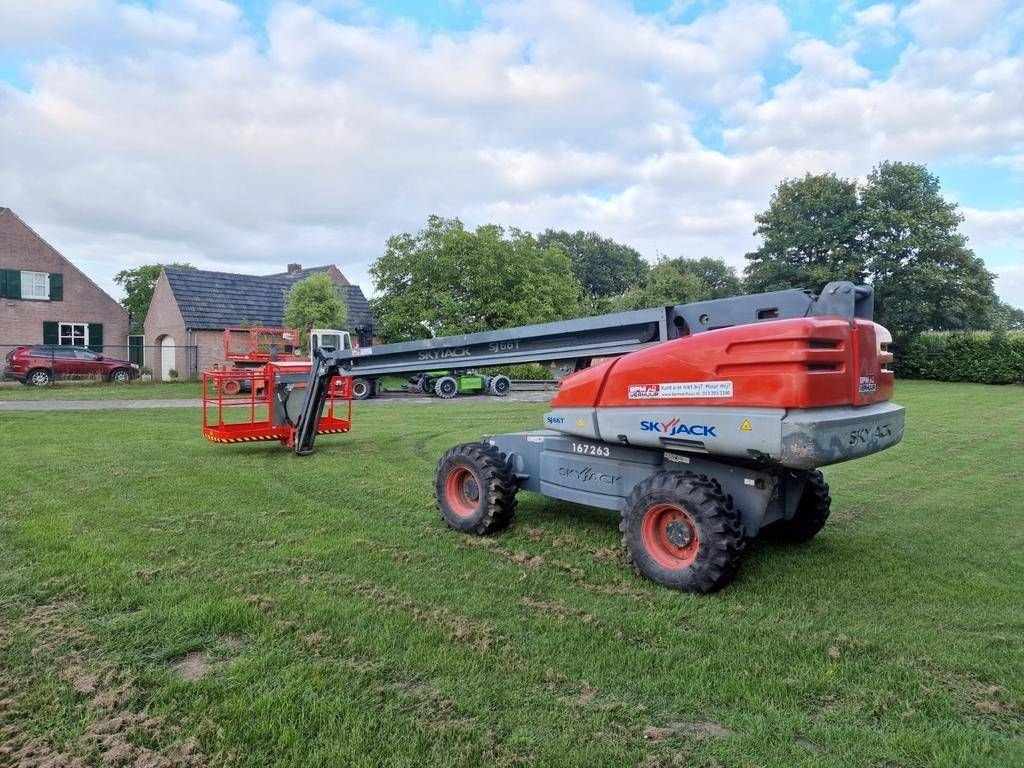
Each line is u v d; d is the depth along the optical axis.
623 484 5.13
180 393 21.31
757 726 2.88
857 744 2.77
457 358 6.86
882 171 31.92
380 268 28.95
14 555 4.98
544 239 66.06
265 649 3.53
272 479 7.96
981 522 6.43
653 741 2.77
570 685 3.22
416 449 10.51
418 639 3.65
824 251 32.59
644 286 37.91
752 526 4.46
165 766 2.58
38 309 29.84
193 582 4.47
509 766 2.59
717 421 4.23
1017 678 3.32
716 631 3.84
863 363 4.24
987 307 30.91
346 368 8.63
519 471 5.89
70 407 16.86
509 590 4.42
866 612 4.16
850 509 6.94
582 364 5.79
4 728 2.81
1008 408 17.48
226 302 31.14
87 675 3.24
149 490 7.25
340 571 4.74
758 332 4.02
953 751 2.72
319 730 2.81
